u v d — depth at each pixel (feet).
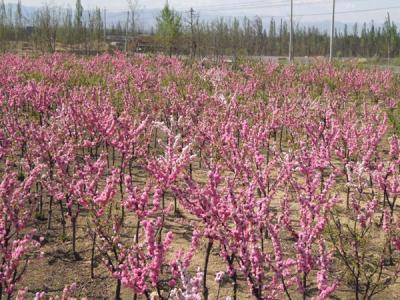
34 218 23.94
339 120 34.32
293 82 67.26
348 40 250.78
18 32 172.45
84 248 21.56
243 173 18.98
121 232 22.43
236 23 155.22
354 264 17.51
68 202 20.35
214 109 34.19
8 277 14.43
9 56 85.81
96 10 173.78
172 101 39.04
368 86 67.36
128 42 164.86
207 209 13.58
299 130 34.81
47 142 23.98
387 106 53.16
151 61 90.79
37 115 41.83
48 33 134.31
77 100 35.88
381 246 21.15
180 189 14.82
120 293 18.25
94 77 62.54
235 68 90.02
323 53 226.38
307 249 13.61
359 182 20.06
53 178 24.48
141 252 12.92
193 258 20.57
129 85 52.60
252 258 12.84
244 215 13.15
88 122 24.45
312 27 250.57
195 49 128.98
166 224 23.93
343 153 26.81
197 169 31.81
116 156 35.24
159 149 35.68
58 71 61.87
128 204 14.16
